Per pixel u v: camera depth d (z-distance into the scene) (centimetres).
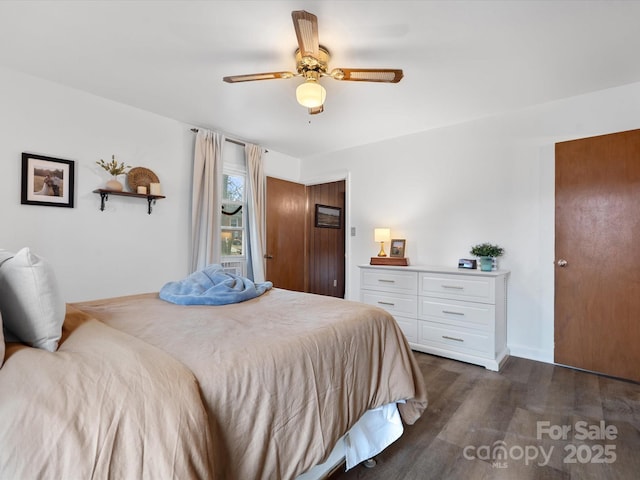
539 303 279
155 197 300
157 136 313
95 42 199
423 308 300
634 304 234
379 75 193
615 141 242
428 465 148
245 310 164
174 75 239
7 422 60
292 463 101
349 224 418
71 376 72
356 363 137
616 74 230
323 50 201
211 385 87
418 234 355
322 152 445
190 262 338
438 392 219
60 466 60
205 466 72
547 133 277
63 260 257
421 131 353
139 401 72
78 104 263
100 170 276
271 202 432
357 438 146
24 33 190
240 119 324
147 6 167
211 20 178
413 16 172
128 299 189
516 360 280
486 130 309
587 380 237
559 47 199
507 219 296
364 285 341
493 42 195
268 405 97
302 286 474
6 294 89
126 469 64
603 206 246
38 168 244
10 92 233
